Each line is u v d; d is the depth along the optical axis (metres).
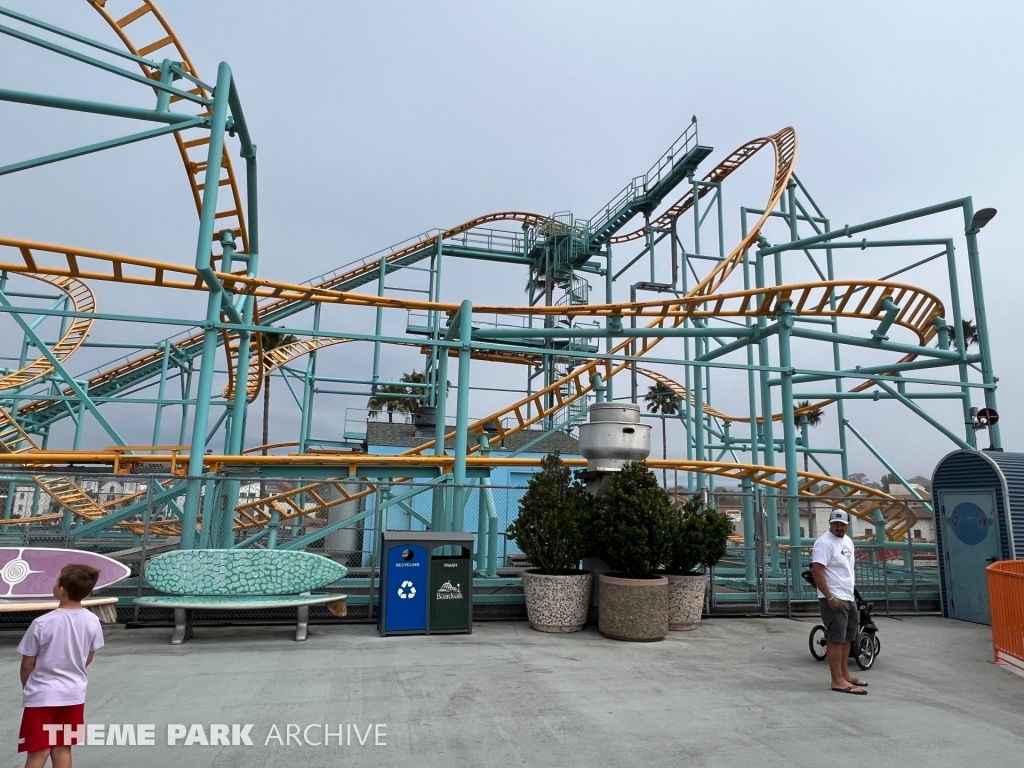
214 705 6.13
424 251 38.72
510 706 6.27
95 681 6.90
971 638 10.83
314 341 32.84
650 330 16.47
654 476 11.16
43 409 30.45
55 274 13.09
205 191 12.10
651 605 9.75
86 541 21.84
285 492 18.20
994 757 5.32
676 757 5.13
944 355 18.33
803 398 21.69
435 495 12.95
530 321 40.62
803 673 7.95
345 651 8.53
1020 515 12.21
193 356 30.84
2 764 4.66
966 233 18.17
